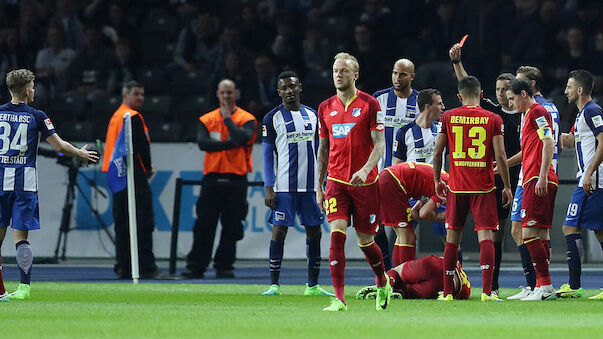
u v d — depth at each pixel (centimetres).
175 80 6272
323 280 4094
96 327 1967
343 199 2431
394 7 6322
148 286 3719
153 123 5709
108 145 4316
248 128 4294
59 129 5750
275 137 3434
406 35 6322
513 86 2998
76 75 6384
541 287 3023
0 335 1803
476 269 4753
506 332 1873
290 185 3338
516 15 6103
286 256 5056
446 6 6212
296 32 6344
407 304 2719
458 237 2897
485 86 5841
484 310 2498
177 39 6794
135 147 4256
